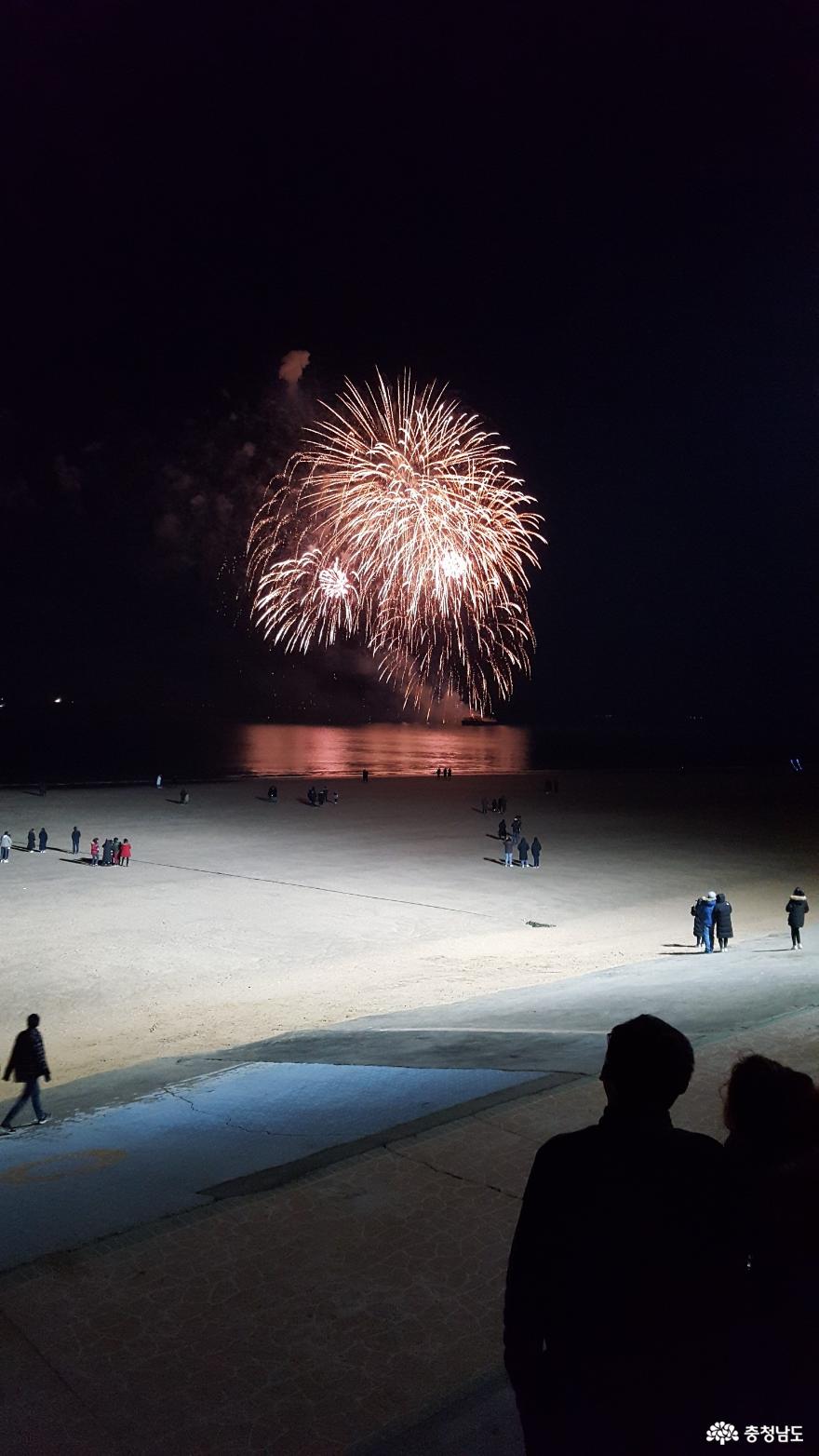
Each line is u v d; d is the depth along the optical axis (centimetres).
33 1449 333
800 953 1975
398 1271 461
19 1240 543
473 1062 995
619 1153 233
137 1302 438
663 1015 1250
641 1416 213
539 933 3005
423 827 5247
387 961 2642
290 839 4791
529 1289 229
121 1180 672
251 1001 2197
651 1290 218
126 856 4056
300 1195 556
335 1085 977
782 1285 229
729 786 7538
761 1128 256
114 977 2431
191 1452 331
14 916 3117
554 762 12838
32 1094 1091
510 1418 342
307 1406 356
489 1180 568
